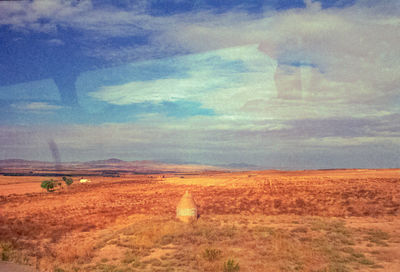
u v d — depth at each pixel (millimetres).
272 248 13172
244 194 44781
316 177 69500
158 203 38500
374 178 60125
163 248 14289
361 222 21188
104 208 34875
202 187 65250
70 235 19688
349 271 10008
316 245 13961
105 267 11023
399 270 10125
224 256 11898
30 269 9531
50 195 54656
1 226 22766
